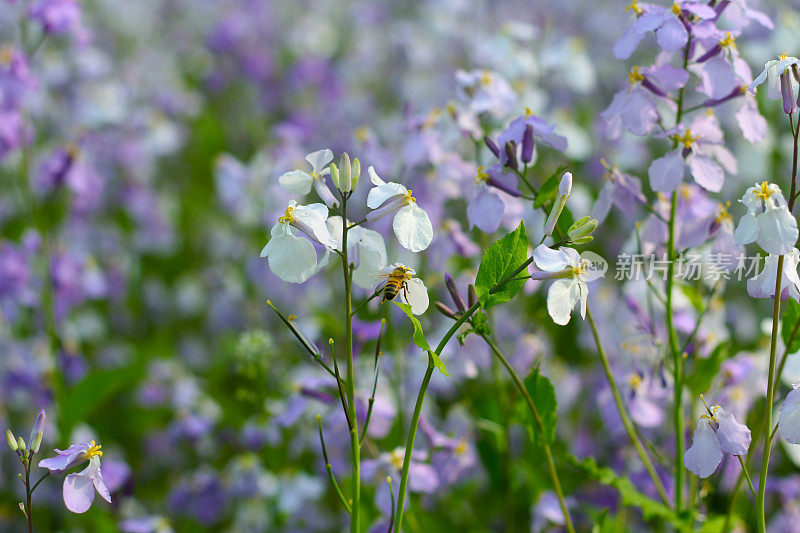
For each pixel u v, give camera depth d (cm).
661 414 109
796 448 107
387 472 104
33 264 143
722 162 101
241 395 119
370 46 244
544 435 100
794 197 92
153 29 293
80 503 92
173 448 145
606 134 102
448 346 111
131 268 192
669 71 99
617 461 116
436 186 112
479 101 111
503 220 108
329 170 92
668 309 102
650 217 103
